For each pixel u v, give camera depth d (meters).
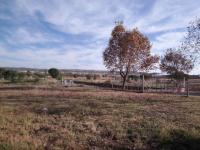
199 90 30.33
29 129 8.92
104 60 34.34
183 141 7.93
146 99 17.75
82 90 25.94
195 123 9.96
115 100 16.97
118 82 45.84
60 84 37.22
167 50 44.41
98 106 13.97
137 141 7.95
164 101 16.81
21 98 17.73
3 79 45.25
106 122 9.95
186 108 13.63
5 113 11.57
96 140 8.00
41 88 27.67
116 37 33.34
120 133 8.59
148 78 41.56
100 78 66.88
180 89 29.27
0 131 8.54
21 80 41.88
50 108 13.16
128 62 33.19
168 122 10.06
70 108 13.12
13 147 7.05
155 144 7.74
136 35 32.81
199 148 7.56
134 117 10.98
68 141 7.79
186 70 37.88
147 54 33.91
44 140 7.81
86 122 9.94
